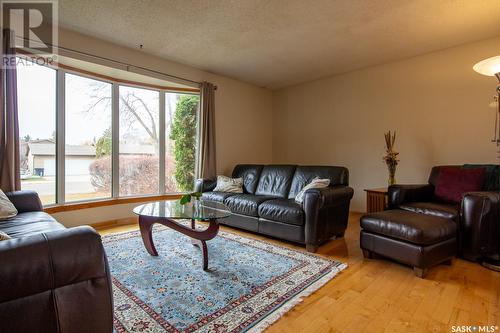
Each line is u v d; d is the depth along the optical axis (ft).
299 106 17.08
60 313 3.31
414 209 9.05
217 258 8.00
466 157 11.14
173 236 10.11
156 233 10.49
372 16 8.96
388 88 13.34
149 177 14.01
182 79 13.60
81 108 11.65
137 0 8.07
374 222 7.80
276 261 7.82
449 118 11.55
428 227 6.94
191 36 10.51
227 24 9.53
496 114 10.43
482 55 10.75
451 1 8.08
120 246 8.98
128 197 13.01
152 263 7.57
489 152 10.60
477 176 9.02
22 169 9.82
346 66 13.84
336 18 9.11
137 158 13.60
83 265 3.45
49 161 10.66
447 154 11.62
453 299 5.80
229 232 10.91
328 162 15.70
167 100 14.48
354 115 14.58
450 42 10.97
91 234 3.62
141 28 9.85
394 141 12.96
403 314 5.23
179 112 14.83
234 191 12.76
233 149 16.15
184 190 14.94
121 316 5.06
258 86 17.53
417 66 12.42
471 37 10.50
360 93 14.34
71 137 11.33
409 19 9.15
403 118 12.87
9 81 8.59
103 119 12.44
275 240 9.90
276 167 12.79
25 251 3.11
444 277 6.89
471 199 7.89
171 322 4.90
